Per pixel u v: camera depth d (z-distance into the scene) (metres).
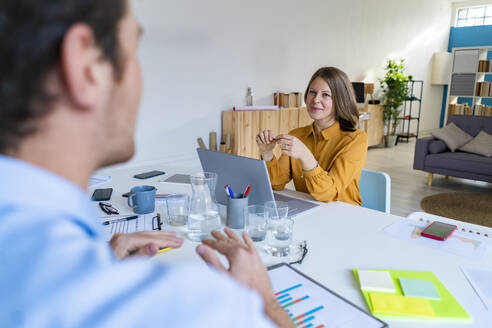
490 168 3.96
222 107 4.38
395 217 1.34
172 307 0.21
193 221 1.13
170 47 3.76
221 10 4.14
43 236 0.22
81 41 0.24
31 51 0.23
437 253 1.06
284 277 0.89
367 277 0.90
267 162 1.77
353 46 6.13
